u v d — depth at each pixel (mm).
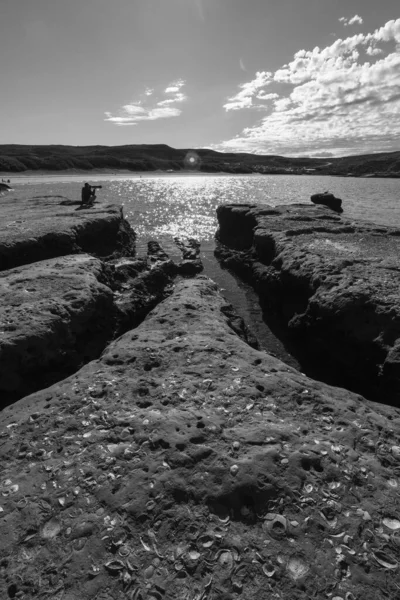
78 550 3447
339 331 8945
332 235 14969
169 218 30688
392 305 8430
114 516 3748
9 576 3268
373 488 4066
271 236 15219
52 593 3121
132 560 3352
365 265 11031
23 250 12656
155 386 5789
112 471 4262
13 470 4398
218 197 44750
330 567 3287
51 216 17750
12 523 3719
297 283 11383
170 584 3158
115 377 6102
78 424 5047
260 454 4387
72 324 8242
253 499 3896
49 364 7500
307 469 4254
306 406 5426
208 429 4809
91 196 23141
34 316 7797
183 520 3688
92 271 11031
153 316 8883
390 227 16391
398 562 3365
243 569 3256
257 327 12141
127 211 32938
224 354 6699
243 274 16609
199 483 4043
